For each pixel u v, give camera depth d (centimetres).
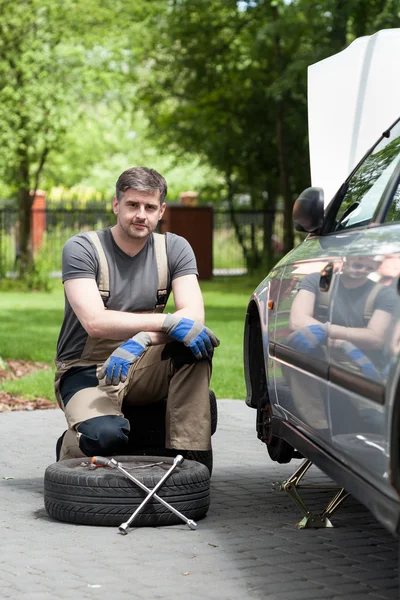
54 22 2866
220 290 3027
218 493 602
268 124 3238
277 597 396
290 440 508
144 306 586
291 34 2402
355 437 385
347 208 496
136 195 568
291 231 3020
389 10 2031
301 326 470
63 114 2959
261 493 602
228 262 3912
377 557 459
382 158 485
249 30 2900
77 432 563
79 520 515
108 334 561
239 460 708
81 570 432
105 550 466
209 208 3594
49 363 1270
